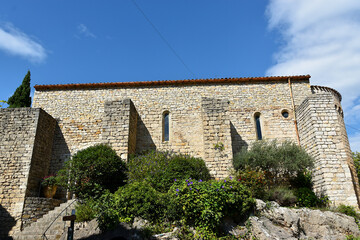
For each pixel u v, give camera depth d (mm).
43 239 10430
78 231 9797
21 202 13430
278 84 18109
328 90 18281
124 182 13273
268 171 13758
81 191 12734
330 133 14555
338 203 13023
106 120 15227
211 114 15000
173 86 18250
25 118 15367
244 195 10344
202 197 9625
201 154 16344
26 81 21500
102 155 13281
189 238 8969
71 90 18297
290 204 12547
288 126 17016
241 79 18078
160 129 17125
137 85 18297
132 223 9422
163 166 12992
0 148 14688
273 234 9555
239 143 16656
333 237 10406
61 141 16938
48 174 16031
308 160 13945
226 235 9352
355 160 28047
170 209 9680
